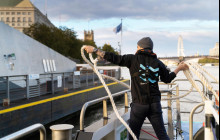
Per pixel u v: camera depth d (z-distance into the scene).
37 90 13.12
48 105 11.76
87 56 60.00
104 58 2.34
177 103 5.71
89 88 18.42
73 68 32.84
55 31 51.31
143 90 2.39
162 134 2.42
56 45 48.22
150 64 2.40
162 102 5.67
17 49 18.94
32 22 120.38
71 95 14.16
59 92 15.39
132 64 2.43
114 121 3.04
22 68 19.31
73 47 59.09
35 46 21.98
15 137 1.27
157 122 2.42
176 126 5.38
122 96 23.64
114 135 3.05
